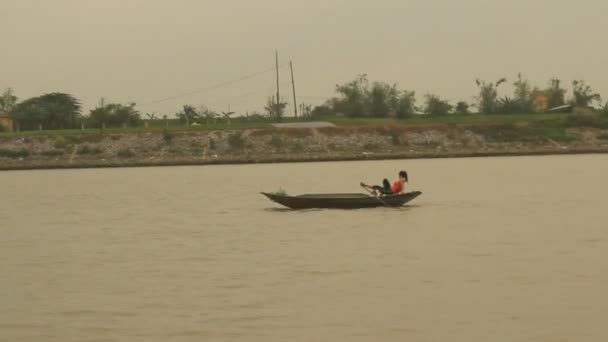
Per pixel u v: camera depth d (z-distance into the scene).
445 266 27.38
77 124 171.62
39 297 23.84
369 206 47.31
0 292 24.59
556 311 21.22
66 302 23.16
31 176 102.56
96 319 21.25
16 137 137.75
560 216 41.75
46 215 48.62
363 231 36.91
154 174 99.06
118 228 40.62
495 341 18.92
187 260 29.70
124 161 129.25
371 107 182.62
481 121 148.12
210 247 32.91
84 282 25.95
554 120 147.12
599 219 40.03
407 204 49.81
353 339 19.23
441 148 135.50
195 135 136.75
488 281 24.78
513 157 126.75
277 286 24.66
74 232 39.38
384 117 177.88
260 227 39.38
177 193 65.12
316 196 47.25
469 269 26.72
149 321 20.95
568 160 111.56
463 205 48.78
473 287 24.02
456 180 72.81
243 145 134.00
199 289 24.45
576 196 54.03
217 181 80.94
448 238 34.09
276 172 96.06
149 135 137.12
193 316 21.33
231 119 170.25
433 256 29.47
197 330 20.08
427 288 24.02
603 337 19.05
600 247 30.72
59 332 20.17
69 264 29.44
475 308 21.64
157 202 56.59
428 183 69.44
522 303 22.06
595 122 145.62
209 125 149.38
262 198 58.03
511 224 38.59
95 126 165.00
